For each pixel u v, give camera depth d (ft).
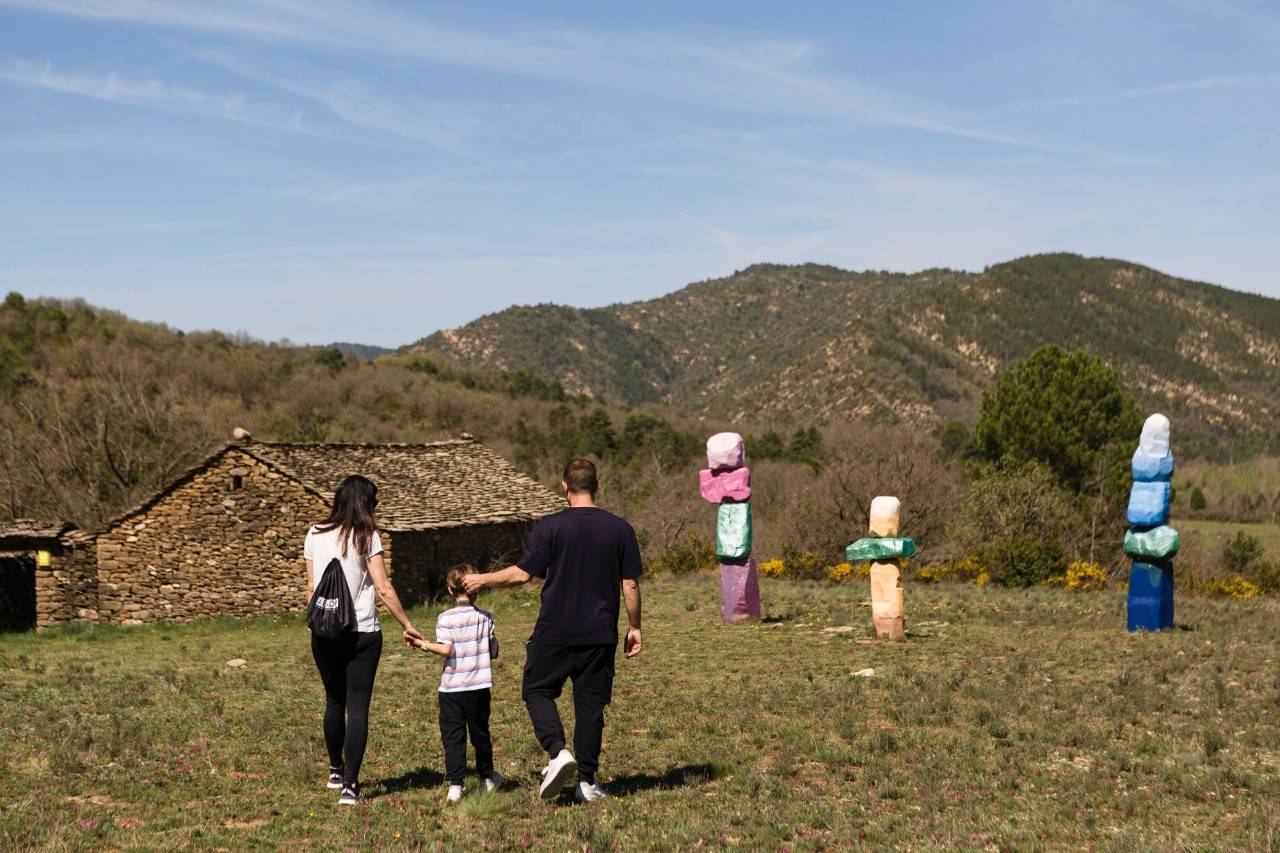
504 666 48.47
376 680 44.50
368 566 22.59
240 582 88.94
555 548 22.33
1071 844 20.20
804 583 96.22
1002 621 62.34
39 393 158.30
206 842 19.70
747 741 30.17
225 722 32.76
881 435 171.12
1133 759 27.32
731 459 65.21
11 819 20.67
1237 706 33.88
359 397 315.58
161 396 151.12
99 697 38.34
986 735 30.35
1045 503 134.82
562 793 23.57
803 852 19.61
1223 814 22.29
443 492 102.47
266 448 94.32
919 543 143.84
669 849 19.48
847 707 34.78
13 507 134.92
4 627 90.02
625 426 333.42
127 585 90.63
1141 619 57.06
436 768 26.73
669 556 121.29
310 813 21.94
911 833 20.62
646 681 42.83
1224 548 158.51
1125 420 167.53
